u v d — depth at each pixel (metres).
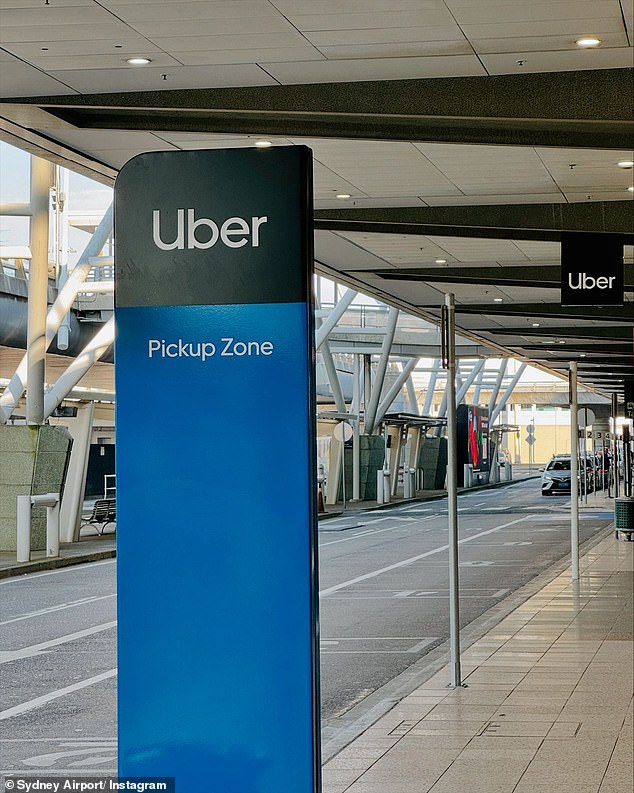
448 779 7.68
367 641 14.97
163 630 5.47
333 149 15.92
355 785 7.56
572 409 21.23
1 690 11.64
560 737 8.86
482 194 19.23
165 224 5.54
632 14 10.71
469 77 12.95
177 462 5.50
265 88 13.42
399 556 27.72
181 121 14.56
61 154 16.55
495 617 16.33
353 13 10.79
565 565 24.48
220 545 5.46
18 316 32.41
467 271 28.16
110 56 12.22
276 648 5.42
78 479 31.58
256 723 5.42
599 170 17.23
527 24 11.03
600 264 19.70
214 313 5.50
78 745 9.21
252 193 5.49
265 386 5.46
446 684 11.16
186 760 5.45
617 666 12.03
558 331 41.88
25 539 25.14
